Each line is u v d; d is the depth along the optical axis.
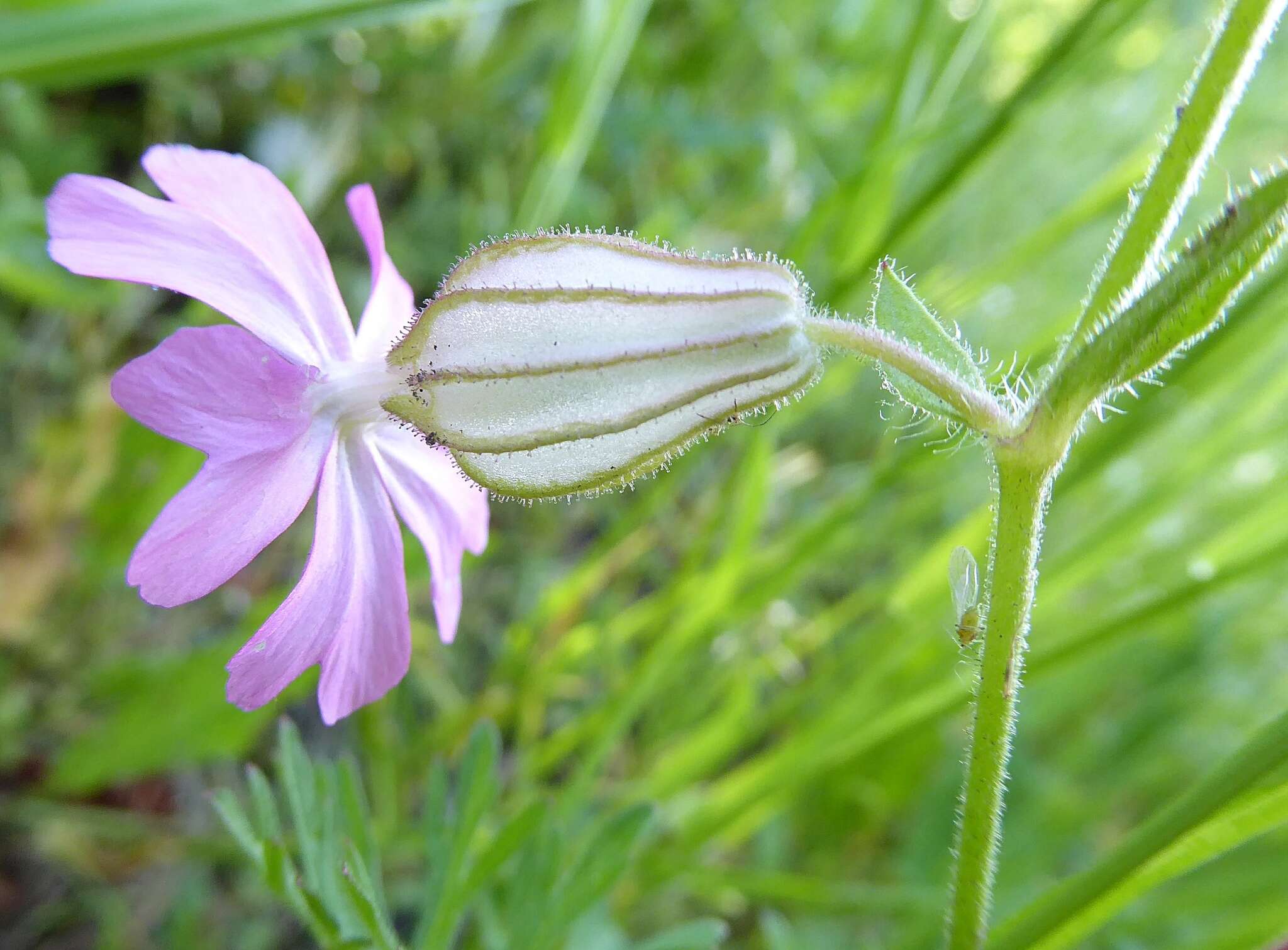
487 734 0.05
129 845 0.08
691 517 0.10
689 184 0.12
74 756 0.08
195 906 0.08
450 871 0.05
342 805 0.05
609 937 0.07
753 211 0.11
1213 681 0.11
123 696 0.08
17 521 0.08
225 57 0.09
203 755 0.08
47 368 0.09
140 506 0.08
